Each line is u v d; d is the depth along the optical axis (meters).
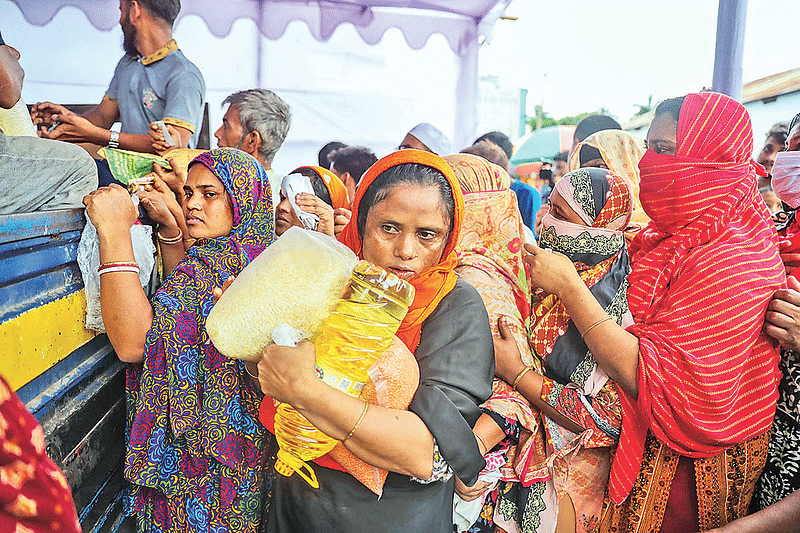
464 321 1.10
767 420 1.44
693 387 1.35
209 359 1.32
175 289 1.36
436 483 1.11
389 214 1.08
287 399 0.89
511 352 1.39
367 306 0.91
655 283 1.51
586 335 1.41
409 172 1.09
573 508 1.52
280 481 1.20
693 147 1.51
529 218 4.02
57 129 3.18
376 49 4.51
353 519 1.07
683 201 1.49
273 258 0.93
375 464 0.96
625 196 1.50
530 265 1.45
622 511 1.55
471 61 4.65
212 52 4.27
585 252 1.53
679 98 1.58
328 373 0.92
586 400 1.46
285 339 0.89
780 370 1.50
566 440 1.41
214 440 1.29
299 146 4.55
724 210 1.47
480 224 1.51
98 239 1.33
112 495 1.37
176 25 4.19
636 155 2.82
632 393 1.41
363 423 0.91
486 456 1.32
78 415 1.18
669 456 1.49
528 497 1.43
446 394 1.02
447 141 3.72
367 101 4.57
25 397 1.02
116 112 3.60
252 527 1.35
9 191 1.16
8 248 0.98
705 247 1.47
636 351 1.38
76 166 1.34
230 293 0.95
